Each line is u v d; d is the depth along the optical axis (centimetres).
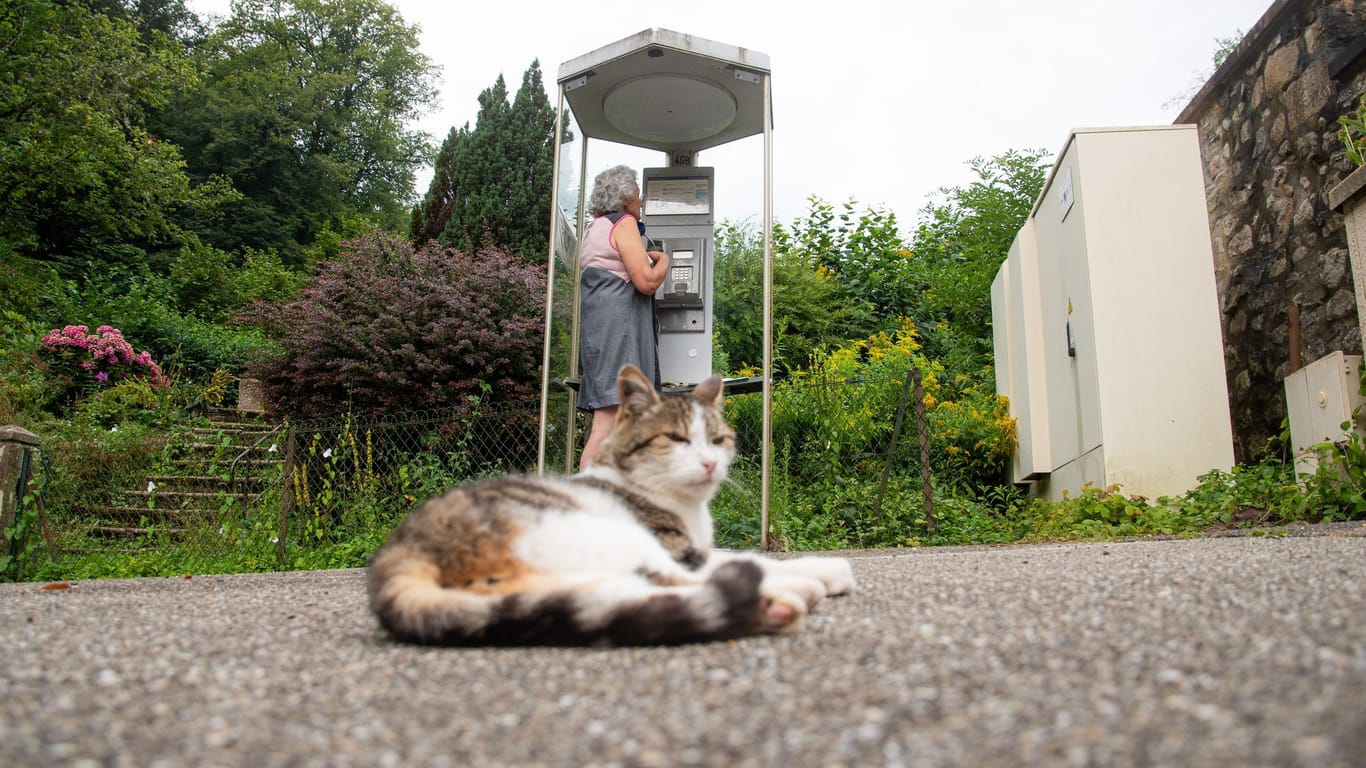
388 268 962
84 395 1148
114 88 1620
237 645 200
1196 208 601
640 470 288
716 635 178
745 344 707
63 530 749
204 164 2811
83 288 1681
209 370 1425
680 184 650
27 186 1623
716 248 660
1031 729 119
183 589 414
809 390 801
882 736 119
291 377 919
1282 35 627
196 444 952
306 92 3102
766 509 550
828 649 172
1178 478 569
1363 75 543
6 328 1151
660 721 130
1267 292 648
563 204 608
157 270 2078
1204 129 757
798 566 251
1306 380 530
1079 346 627
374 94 3506
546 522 210
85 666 177
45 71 1544
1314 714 117
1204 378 580
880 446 795
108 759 117
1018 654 161
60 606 297
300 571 567
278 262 2339
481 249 1138
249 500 740
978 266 1103
